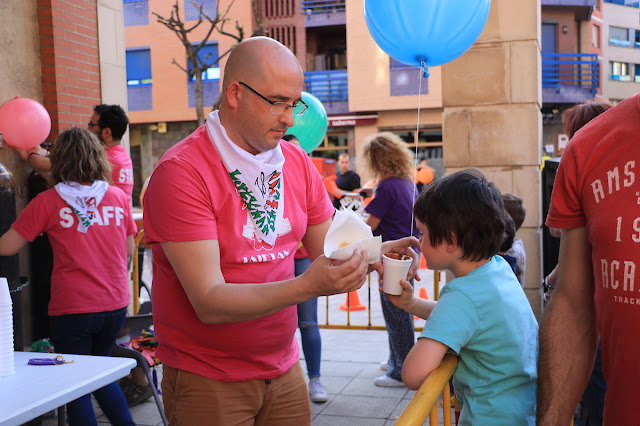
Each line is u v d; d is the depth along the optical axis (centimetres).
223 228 197
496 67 505
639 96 147
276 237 208
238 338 205
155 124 2525
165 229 188
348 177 1148
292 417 227
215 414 207
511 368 176
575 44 2648
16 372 229
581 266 163
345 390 471
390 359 480
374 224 453
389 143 455
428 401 146
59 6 529
